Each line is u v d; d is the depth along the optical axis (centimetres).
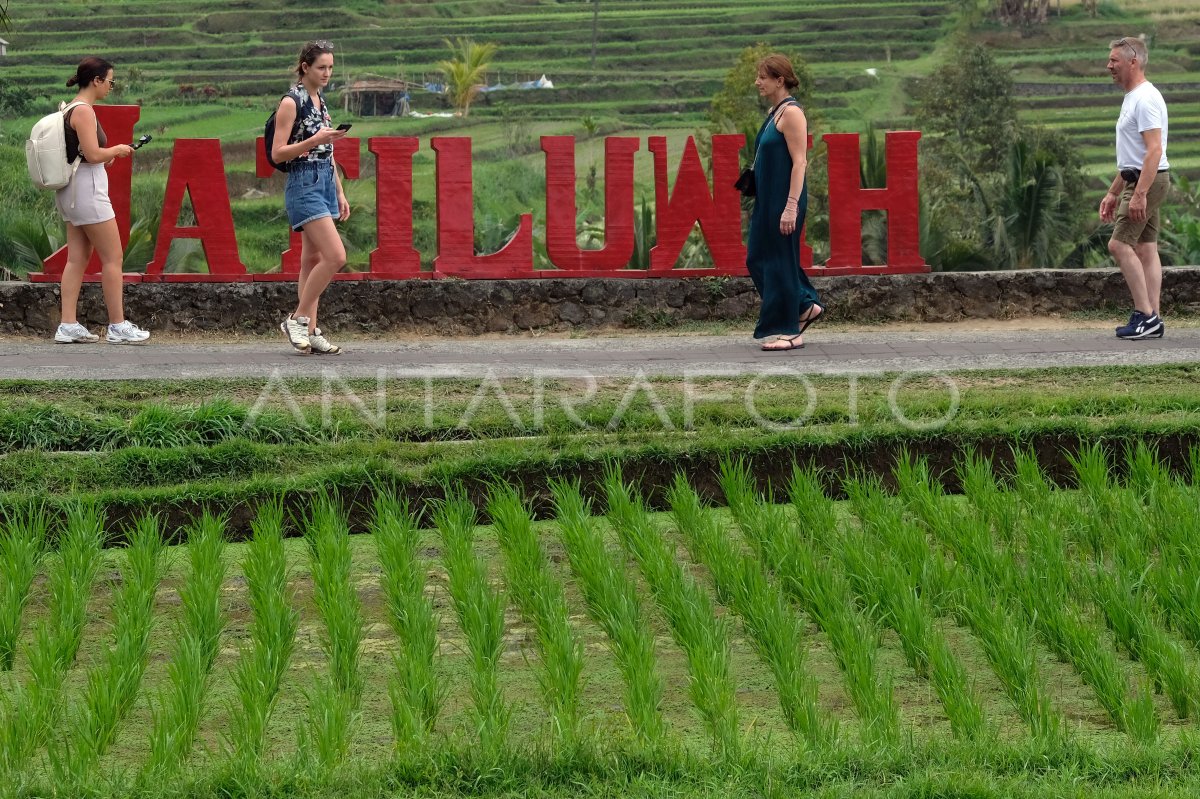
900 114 11281
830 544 895
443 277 1611
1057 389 1196
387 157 1594
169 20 13850
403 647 737
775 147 1388
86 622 796
